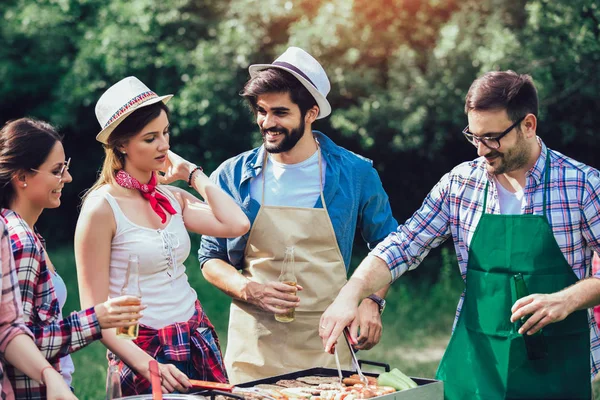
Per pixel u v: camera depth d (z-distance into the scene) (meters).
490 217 3.15
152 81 12.77
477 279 3.19
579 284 2.95
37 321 2.68
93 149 14.48
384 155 11.93
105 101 3.15
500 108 2.96
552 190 3.07
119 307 2.62
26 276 2.64
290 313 3.47
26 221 2.88
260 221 3.70
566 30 9.84
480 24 10.68
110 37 12.55
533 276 3.08
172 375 2.91
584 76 9.98
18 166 2.81
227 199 3.54
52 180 2.87
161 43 12.35
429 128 11.09
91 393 6.43
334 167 3.75
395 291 11.26
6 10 14.14
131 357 2.93
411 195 12.33
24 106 14.36
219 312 10.19
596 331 3.19
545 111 10.17
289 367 3.67
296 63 3.56
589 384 3.10
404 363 7.85
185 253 3.27
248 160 3.80
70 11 13.84
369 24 11.10
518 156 3.02
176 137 12.90
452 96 10.73
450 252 12.10
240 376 3.72
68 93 13.22
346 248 3.78
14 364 2.49
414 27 11.25
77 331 2.61
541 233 3.06
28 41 13.97
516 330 3.10
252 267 3.73
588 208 3.04
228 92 11.91
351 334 3.20
